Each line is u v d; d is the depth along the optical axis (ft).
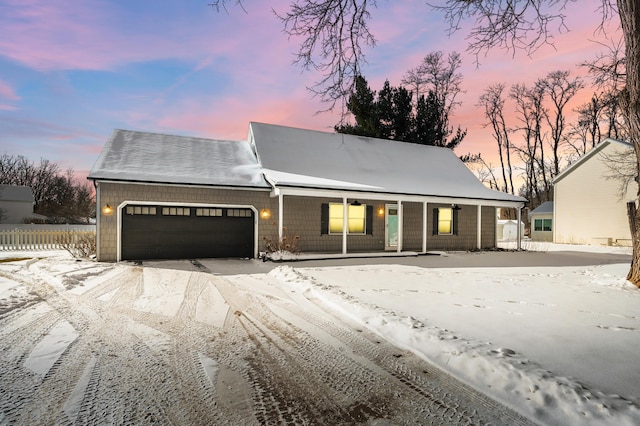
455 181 54.39
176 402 8.77
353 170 48.65
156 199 36.63
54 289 22.02
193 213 38.42
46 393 9.10
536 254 48.26
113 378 10.05
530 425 7.80
